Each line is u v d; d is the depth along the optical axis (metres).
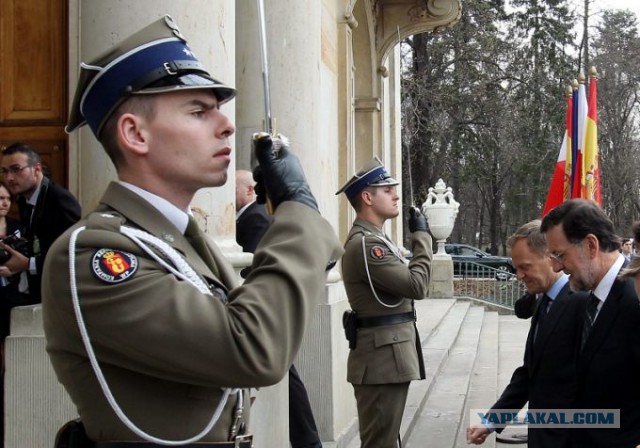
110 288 1.91
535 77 39.22
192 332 1.91
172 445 1.99
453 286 23.44
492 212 47.91
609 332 3.76
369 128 13.11
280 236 2.10
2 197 4.85
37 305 4.30
